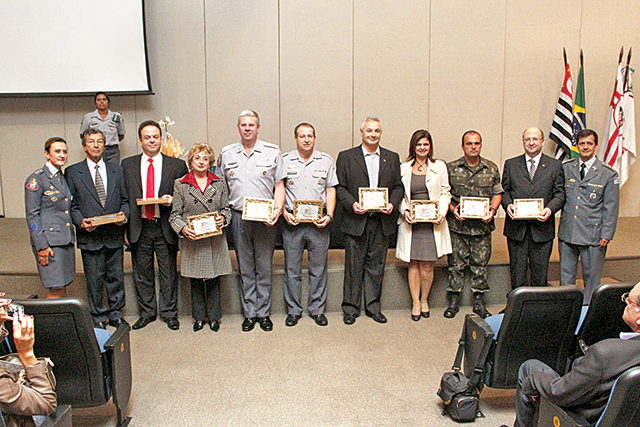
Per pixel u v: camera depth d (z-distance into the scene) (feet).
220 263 10.96
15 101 17.62
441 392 7.68
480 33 17.89
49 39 16.56
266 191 10.99
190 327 11.42
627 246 14.48
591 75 18.37
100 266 10.82
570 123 17.31
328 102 17.71
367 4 17.44
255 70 17.44
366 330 11.27
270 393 8.32
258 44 17.34
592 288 11.43
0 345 5.89
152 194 10.81
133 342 10.50
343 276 12.37
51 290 10.21
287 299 11.85
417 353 10.00
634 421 4.23
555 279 13.20
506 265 12.92
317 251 11.53
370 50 17.62
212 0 17.11
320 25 17.42
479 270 12.07
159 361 9.58
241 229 11.06
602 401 4.71
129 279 11.94
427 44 17.76
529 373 6.29
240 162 10.89
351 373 9.09
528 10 17.94
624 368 4.50
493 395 8.39
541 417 5.53
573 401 4.93
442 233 11.76
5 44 16.51
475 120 18.22
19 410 4.16
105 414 7.72
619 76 17.21
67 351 6.23
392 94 17.85
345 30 17.49
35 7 16.40
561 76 18.29
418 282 12.11
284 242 11.60
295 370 9.20
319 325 11.58
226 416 7.60
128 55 16.67
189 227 10.16
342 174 11.53
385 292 12.67
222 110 17.56
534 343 6.73
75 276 10.50
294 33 17.38
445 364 9.49
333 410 7.77
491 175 11.71
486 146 18.40
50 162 10.01
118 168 10.80
